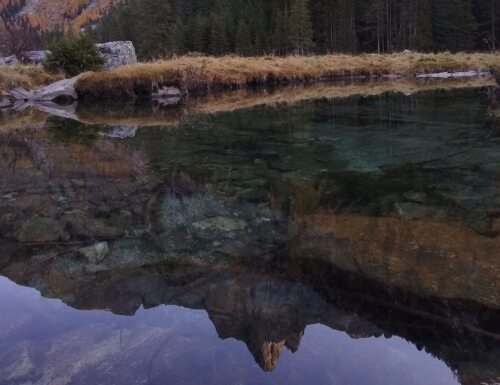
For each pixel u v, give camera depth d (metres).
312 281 3.07
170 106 14.14
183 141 7.93
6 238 3.97
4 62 24.06
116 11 85.12
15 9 173.25
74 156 6.89
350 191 4.80
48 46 19.77
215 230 4.02
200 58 22.64
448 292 2.71
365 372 2.22
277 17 51.72
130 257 3.58
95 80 16.52
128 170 6.00
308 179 5.34
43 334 2.57
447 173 5.27
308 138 7.81
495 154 6.03
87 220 4.33
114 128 9.77
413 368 2.23
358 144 7.12
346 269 3.11
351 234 3.62
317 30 52.56
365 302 2.77
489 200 4.27
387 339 2.45
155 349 2.40
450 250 3.20
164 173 5.80
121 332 2.57
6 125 10.62
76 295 3.02
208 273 3.27
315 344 2.42
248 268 3.31
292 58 28.38
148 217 4.39
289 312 2.72
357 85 20.41
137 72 17.20
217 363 2.27
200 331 2.55
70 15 168.62
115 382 2.17
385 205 4.29
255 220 4.20
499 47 42.19
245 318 2.67
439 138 7.23
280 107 12.49
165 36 51.66
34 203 4.78
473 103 11.48
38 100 15.98
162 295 2.99
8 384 2.19
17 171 6.05
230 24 53.97
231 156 6.65
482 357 2.28
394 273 2.97
